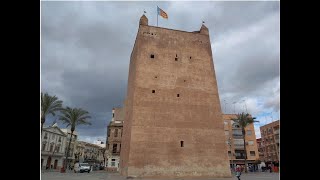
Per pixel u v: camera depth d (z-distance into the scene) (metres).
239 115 56.62
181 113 33.72
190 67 36.62
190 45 38.03
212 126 34.41
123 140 39.81
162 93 33.91
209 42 39.34
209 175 31.86
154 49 35.97
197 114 34.34
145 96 33.09
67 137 90.25
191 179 30.28
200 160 32.25
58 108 41.53
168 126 32.50
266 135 92.12
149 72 34.47
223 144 33.97
